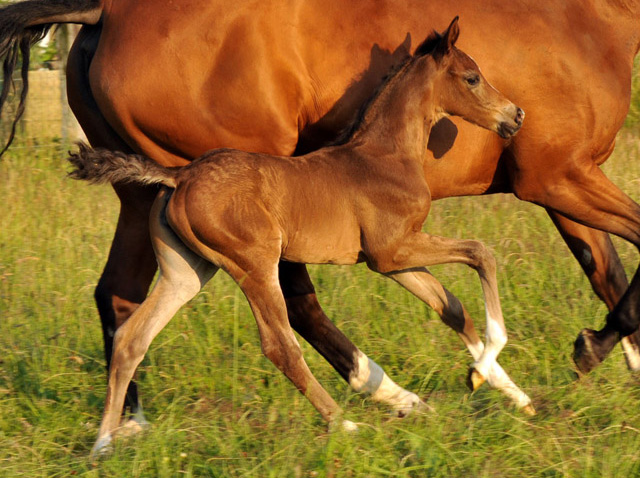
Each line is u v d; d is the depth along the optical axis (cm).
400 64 627
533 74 636
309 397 587
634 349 691
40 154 1302
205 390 685
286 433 568
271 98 616
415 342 744
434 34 626
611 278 721
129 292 675
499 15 639
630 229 667
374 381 652
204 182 577
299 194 600
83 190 1173
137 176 579
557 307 796
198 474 546
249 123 620
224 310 803
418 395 677
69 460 566
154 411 657
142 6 620
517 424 573
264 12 609
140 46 613
